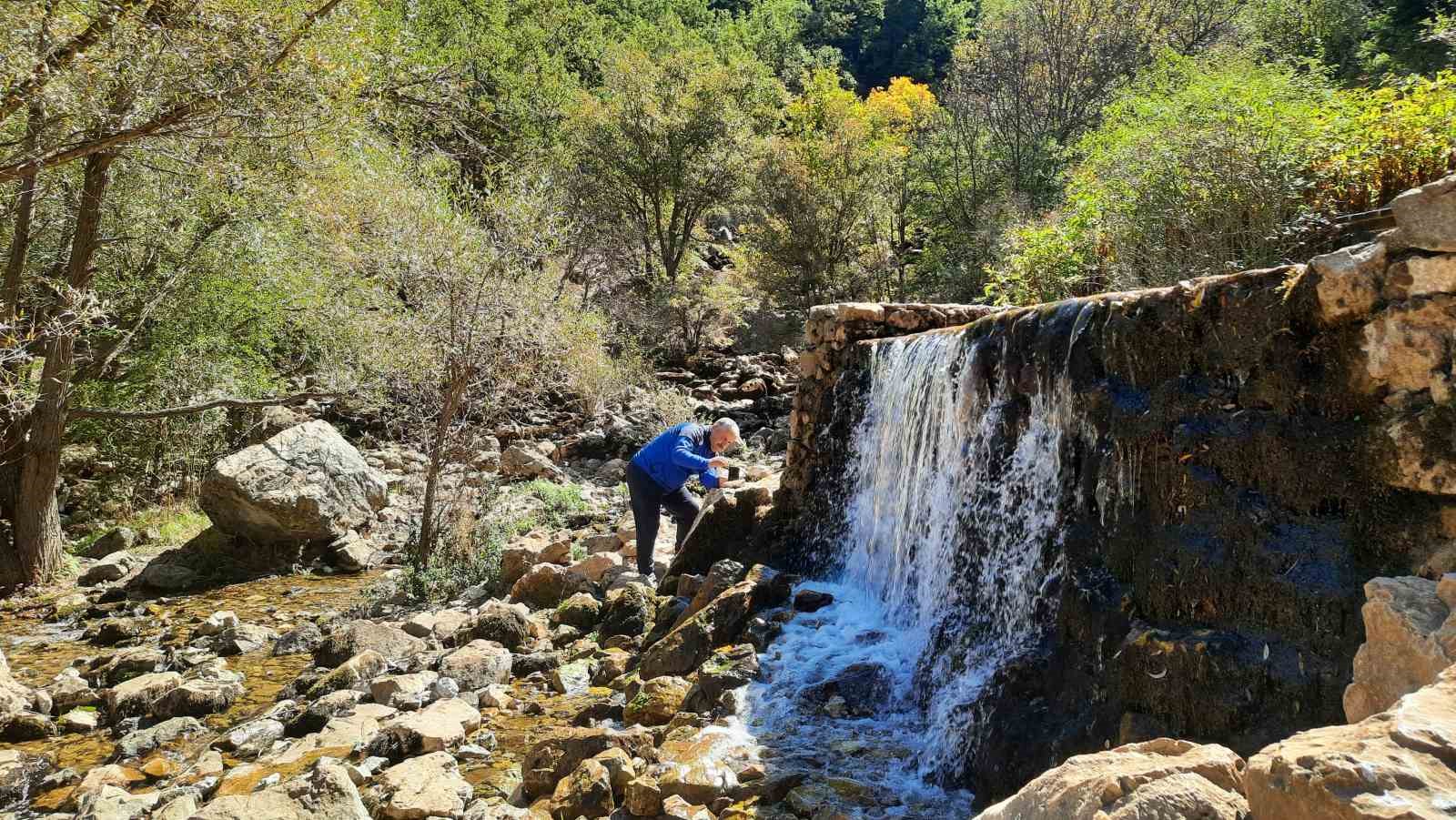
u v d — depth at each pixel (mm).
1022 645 3525
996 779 3043
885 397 5418
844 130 25609
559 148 25609
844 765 3479
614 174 27641
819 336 6172
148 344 10969
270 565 8438
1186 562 2807
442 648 5625
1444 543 2248
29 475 7934
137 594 7645
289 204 9023
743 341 25562
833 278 25062
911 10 60000
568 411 16266
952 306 6219
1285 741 1415
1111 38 26172
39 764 4102
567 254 17812
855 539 5555
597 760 3537
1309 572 2494
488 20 28125
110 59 5383
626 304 22984
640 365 19016
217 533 8547
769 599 5160
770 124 34781
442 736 4055
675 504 6898
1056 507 3551
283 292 10961
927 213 26375
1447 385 2271
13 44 5051
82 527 9867
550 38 31828
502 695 4738
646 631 5637
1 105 5145
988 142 26250
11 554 7895
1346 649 2361
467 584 7250
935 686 3887
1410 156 6039
